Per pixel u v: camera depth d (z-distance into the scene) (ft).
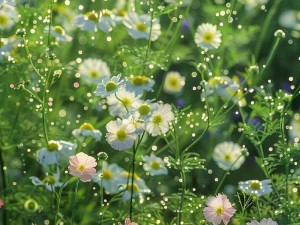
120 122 11.05
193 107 20.77
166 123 11.76
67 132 16.29
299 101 21.80
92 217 14.79
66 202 14.89
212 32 15.40
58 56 18.33
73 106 18.03
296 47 23.77
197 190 17.93
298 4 24.54
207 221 11.78
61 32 15.37
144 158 14.46
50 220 14.47
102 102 16.72
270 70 23.43
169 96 20.70
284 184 13.01
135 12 16.14
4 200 14.10
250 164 19.17
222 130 18.89
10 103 16.17
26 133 15.11
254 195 12.37
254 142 13.24
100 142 17.21
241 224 12.25
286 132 18.10
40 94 16.70
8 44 15.08
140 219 13.47
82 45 19.26
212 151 18.11
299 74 23.40
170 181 17.54
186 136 17.94
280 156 12.79
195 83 21.39
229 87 16.03
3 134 15.06
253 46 23.86
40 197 14.05
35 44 15.80
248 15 22.66
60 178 14.76
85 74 16.70
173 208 13.26
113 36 17.57
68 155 13.66
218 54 20.48
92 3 19.83
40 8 16.46
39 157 13.62
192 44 21.04
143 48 15.37
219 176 18.53
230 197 17.76
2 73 15.28
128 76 15.30
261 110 13.41
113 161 16.78
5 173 14.88
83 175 10.94
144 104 11.79
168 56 15.88
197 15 22.33
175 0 16.14
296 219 12.40
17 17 15.74
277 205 12.92
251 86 15.29
